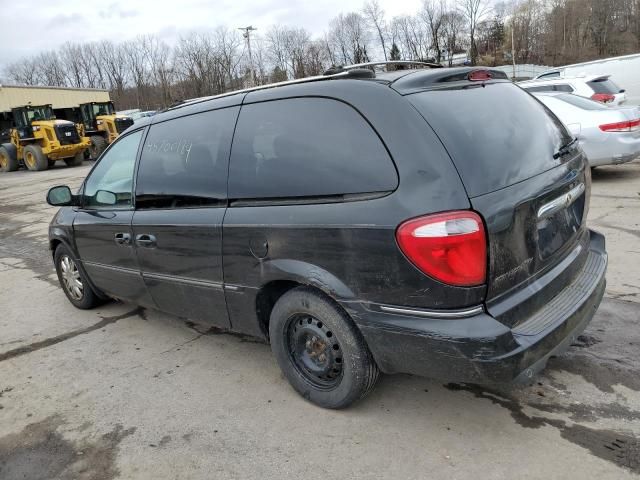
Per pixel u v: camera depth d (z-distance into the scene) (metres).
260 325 3.18
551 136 2.99
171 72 63.84
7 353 4.18
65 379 3.67
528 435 2.65
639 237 5.54
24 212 11.89
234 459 2.69
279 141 2.87
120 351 4.03
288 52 69.00
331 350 2.87
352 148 2.56
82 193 4.39
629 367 3.16
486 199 2.32
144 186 3.71
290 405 3.10
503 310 2.38
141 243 3.71
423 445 2.65
